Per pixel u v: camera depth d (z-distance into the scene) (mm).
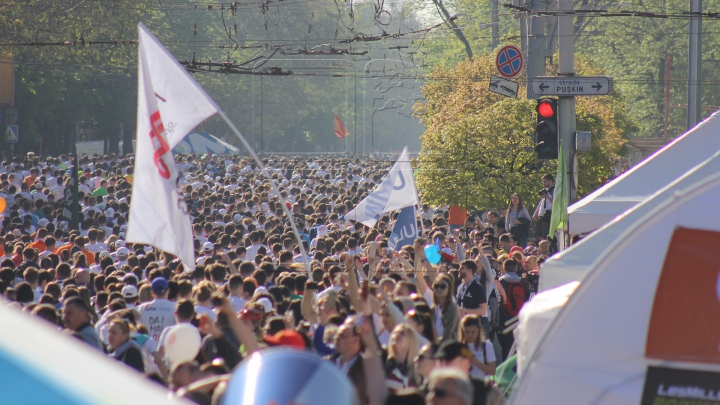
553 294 23781
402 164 59031
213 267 39188
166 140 29891
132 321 28047
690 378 15305
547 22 70812
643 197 38625
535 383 15844
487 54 135375
